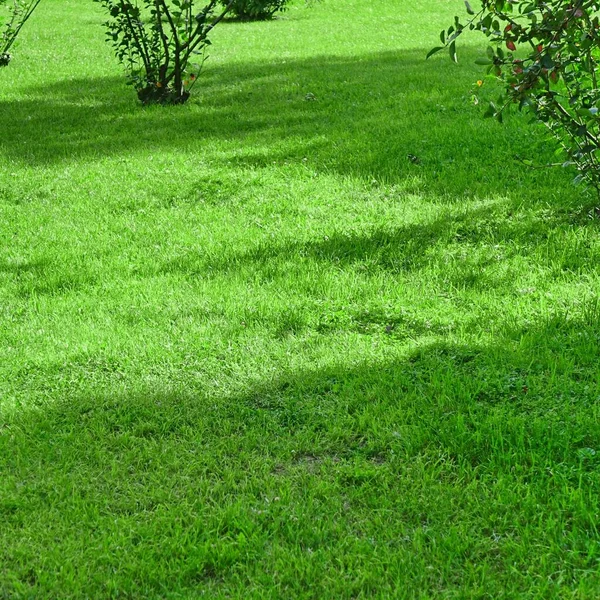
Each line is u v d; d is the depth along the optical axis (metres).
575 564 3.20
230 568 3.27
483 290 5.79
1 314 5.75
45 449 4.11
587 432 4.00
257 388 4.63
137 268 6.47
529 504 3.51
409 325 5.36
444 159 8.76
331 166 8.84
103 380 4.79
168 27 21.06
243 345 5.14
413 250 6.52
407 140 9.38
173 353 5.05
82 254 6.79
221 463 3.98
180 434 4.25
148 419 4.39
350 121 10.55
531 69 5.55
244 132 10.55
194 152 9.73
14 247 7.03
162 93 12.30
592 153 6.17
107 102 12.74
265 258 6.53
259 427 4.25
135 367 4.91
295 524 3.49
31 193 8.52
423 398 4.39
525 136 9.01
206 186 8.47
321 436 4.18
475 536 3.39
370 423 4.21
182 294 5.93
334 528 3.46
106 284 6.18
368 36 20.69
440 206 7.41
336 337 5.20
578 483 3.66
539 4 5.55
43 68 16.20
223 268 6.39
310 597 3.12
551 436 3.99
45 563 3.31
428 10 26.17
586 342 4.95
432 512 3.53
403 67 14.43
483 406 4.34
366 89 12.42
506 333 5.13
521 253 6.35
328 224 7.21
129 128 11.03
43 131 11.07
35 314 5.73
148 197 8.28
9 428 4.30
